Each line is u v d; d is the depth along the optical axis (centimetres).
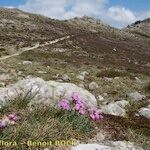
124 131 1172
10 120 962
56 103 1161
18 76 2339
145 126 1290
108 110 1494
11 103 1087
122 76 3066
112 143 1023
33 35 9125
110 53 8188
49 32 10319
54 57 5541
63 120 1024
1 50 5900
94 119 1084
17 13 13312
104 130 1127
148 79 3719
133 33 19550
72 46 8212
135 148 1027
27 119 1008
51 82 1316
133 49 10550
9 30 9419
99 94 2064
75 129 1035
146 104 1805
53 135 947
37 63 3812
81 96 1337
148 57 8994
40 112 1039
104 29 17050
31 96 1171
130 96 1994
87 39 10306
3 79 2138
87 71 3544
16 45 6919
